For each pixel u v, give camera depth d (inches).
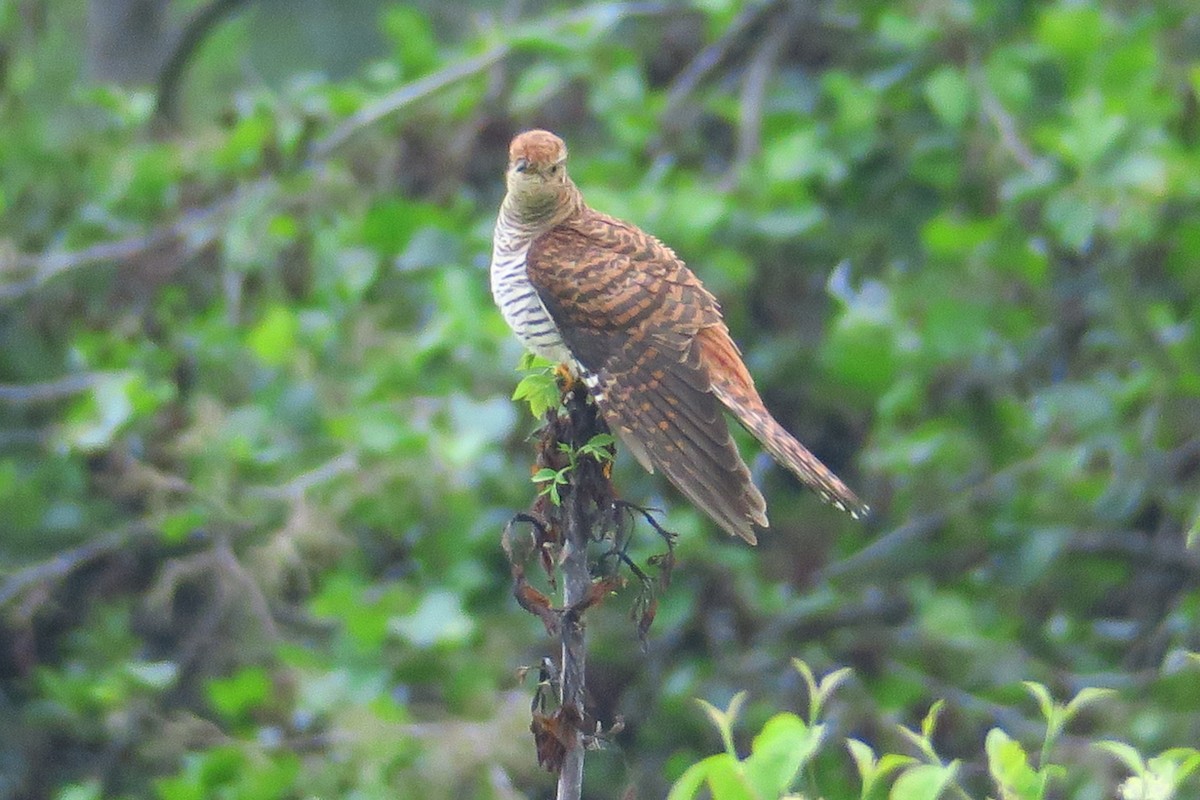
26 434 520.4
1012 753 231.1
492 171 550.0
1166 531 502.6
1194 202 485.7
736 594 480.1
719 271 486.6
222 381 507.2
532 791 473.1
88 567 509.7
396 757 422.9
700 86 564.7
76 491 507.2
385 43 858.1
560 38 511.2
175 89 671.1
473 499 458.0
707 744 474.0
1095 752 438.9
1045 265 488.1
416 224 492.4
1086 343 502.9
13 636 496.7
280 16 863.7
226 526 476.7
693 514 479.2
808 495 524.1
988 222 486.6
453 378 478.0
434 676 459.8
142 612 505.7
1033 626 512.7
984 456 513.7
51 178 556.4
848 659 481.7
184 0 818.2
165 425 491.8
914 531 499.2
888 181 521.7
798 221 486.9
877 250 540.7
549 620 246.5
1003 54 502.9
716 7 510.3
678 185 508.7
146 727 478.6
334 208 527.5
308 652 447.5
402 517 461.4
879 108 522.6
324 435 478.0
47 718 486.9
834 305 526.6
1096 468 514.6
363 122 517.7
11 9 602.9
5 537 502.9
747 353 514.6
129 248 521.0
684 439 322.0
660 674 482.6
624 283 337.4
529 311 341.1
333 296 495.8
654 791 470.6
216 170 536.4
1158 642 480.7
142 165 538.3
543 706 249.0
